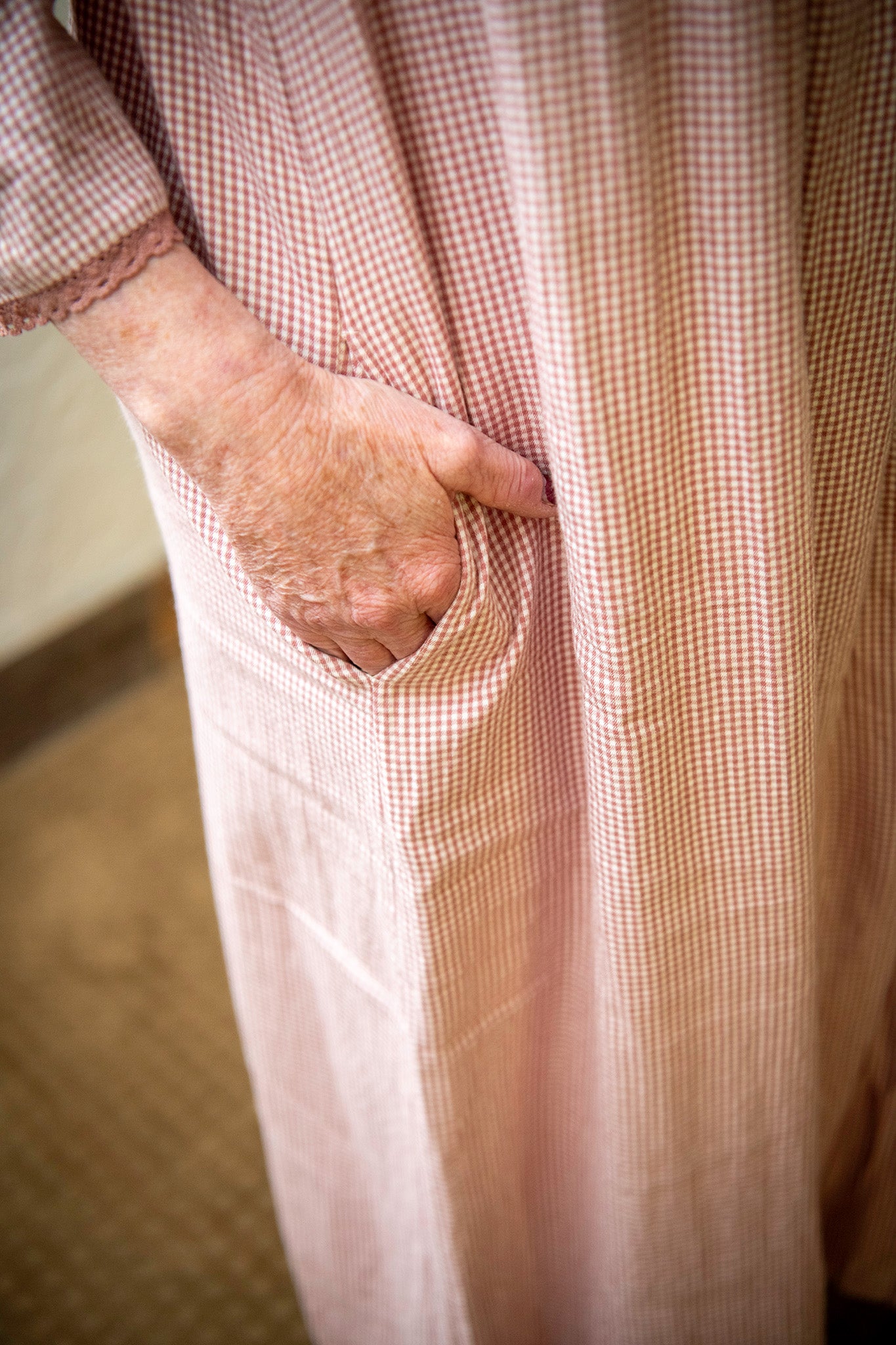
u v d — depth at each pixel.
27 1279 1.14
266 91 0.63
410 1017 0.78
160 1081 1.30
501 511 0.69
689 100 0.59
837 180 0.63
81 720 1.75
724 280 0.61
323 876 0.81
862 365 0.67
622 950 0.74
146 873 1.53
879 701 0.79
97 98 0.62
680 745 0.70
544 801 0.76
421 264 0.64
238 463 0.65
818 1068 0.82
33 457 1.54
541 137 0.58
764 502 0.65
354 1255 0.98
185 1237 1.17
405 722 0.70
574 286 0.60
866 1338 1.00
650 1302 0.85
